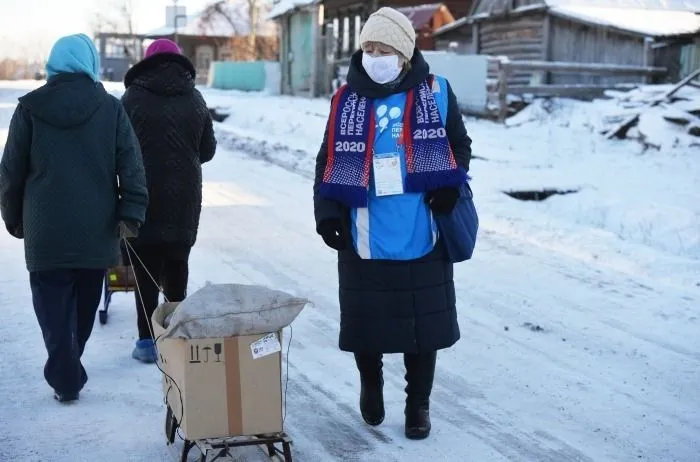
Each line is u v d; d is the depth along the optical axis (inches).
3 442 171.3
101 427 179.3
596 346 239.8
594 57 847.7
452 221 169.9
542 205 462.9
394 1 1246.9
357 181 167.6
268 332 153.1
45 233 180.2
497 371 220.2
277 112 840.9
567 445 178.2
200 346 149.9
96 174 183.5
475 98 769.6
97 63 189.9
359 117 169.9
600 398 204.1
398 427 184.5
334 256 335.6
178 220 211.2
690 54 790.5
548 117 722.8
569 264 325.1
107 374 209.0
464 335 247.4
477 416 191.9
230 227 382.0
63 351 186.2
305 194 469.1
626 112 676.1
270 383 154.2
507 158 572.7
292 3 1106.7
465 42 1075.3
